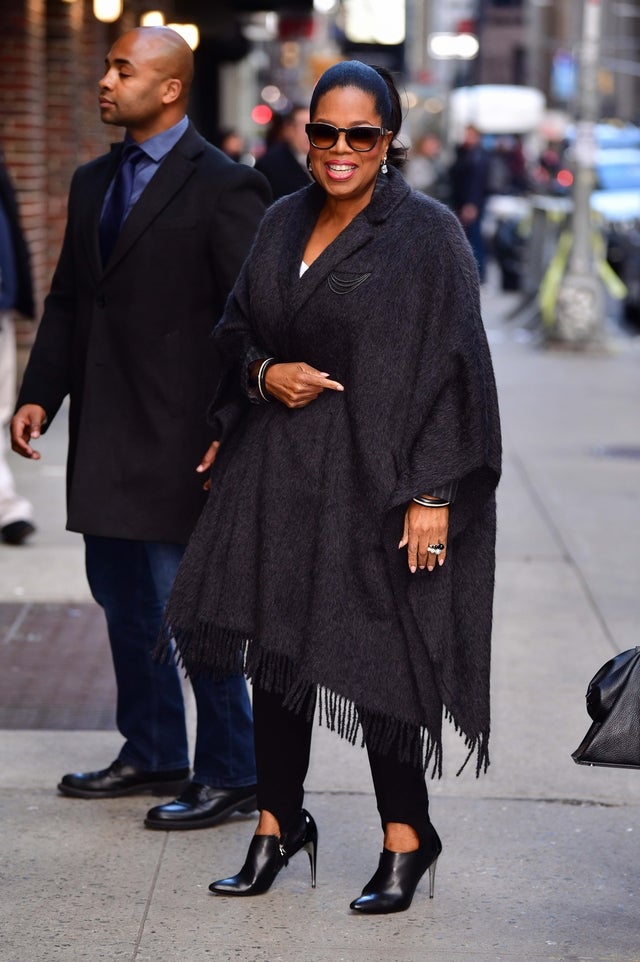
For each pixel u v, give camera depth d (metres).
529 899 6.02
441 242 5.42
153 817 6.61
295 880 6.15
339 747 7.72
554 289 25.02
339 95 5.41
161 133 6.53
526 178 48.81
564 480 14.46
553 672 8.88
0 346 11.54
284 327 5.57
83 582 10.55
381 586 5.48
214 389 6.59
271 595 5.53
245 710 6.70
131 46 6.41
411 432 5.41
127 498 6.57
